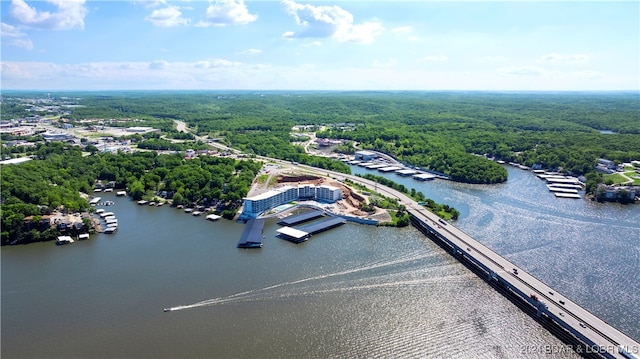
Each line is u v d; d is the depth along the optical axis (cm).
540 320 18500
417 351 16450
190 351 16500
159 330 17888
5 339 17438
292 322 18350
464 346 16788
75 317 18925
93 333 17750
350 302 19962
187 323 18362
